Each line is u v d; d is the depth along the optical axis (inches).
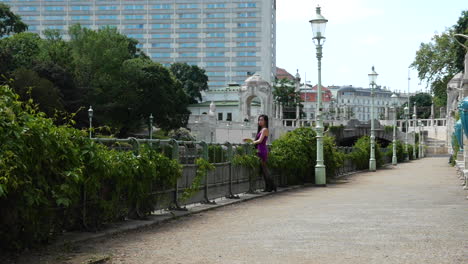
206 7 6948.8
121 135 3390.7
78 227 405.4
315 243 367.9
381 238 386.9
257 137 806.5
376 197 732.0
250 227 446.3
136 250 346.3
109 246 360.5
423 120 4687.5
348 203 647.1
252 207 608.7
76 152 364.2
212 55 6963.6
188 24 6983.3
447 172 1556.3
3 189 286.2
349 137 4089.6
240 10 6904.5
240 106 4160.9
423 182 1089.4
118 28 7017.7
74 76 2955.2
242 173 748.6
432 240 377.1
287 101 5137.8
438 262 304.7
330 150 1079.0
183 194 566.3
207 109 5251.0
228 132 3791.8
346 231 420.8
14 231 322.3
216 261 311.7
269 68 6919.3
